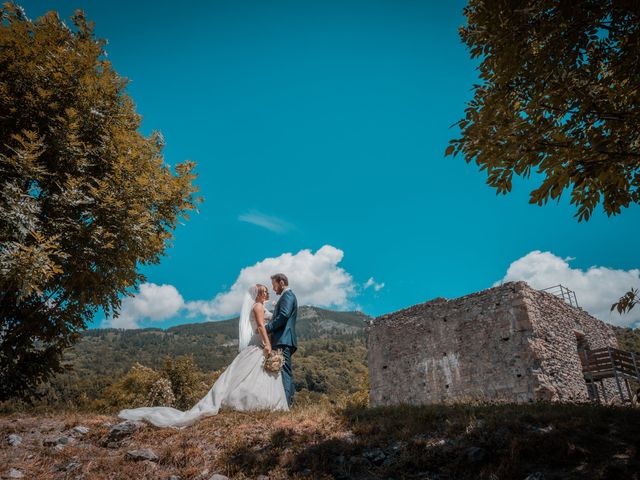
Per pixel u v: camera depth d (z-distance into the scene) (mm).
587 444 4117
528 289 15586
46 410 7121
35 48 9367
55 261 8844
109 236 9109
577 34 4293
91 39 10789
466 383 15961
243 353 6500
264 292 7027
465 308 16906
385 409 6039
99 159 10000
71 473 4191
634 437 4195
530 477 3500
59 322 9664
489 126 4680
